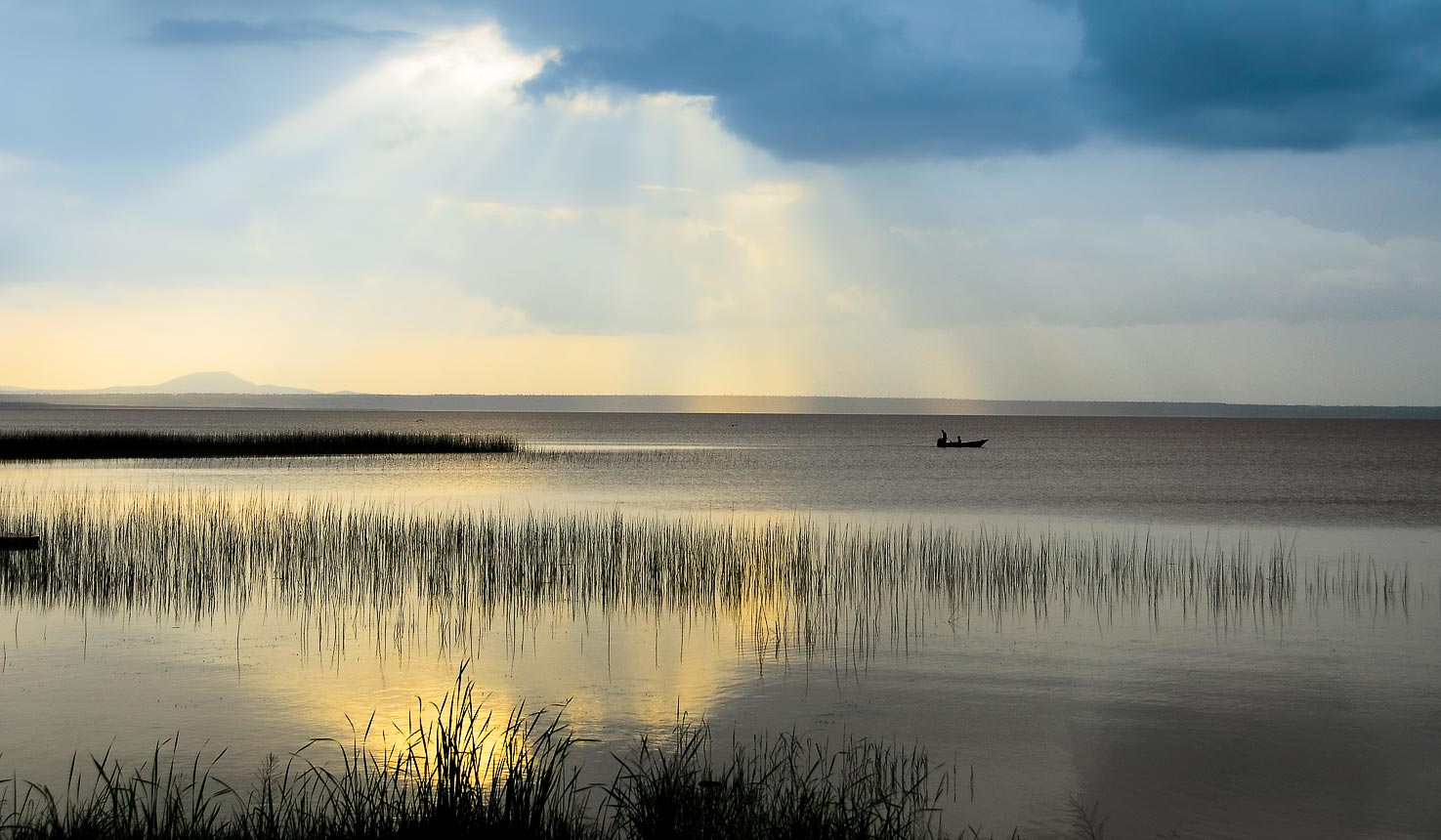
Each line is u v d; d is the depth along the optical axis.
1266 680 14.84
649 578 21.38
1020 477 61.69
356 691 13.67
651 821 8.25
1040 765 11.27
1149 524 36.03
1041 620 18.77
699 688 14.07
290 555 23.14
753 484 52.50
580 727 12.27
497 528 28.12
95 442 69.88
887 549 24.97
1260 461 85.12
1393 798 10.52
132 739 11.62
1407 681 14.84
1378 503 45.28
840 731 12.32
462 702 13.12
